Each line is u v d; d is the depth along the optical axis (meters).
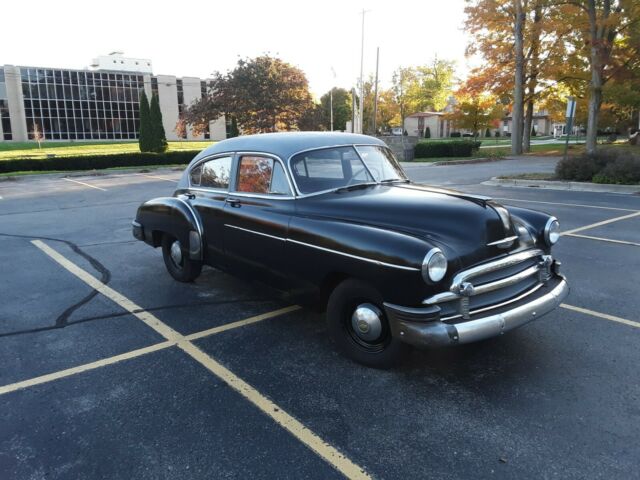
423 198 3.89
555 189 13.38
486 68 31.84
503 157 28.42
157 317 4.82
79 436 2.95
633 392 3.31
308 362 3.85
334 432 2.96
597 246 7.09
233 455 2.76
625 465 2.61
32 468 2.68
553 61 29.02
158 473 2.62
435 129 88.75
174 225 5.43
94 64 91.31
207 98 36.75
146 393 3.42
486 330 3.23
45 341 4.29
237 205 4.63
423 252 3.15
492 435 2.89
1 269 6.55
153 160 27.34
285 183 4.25
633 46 24.77
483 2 28.83
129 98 71.19
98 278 6.10
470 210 3.63
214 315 4.85
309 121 37.72
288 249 4.05
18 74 62.97
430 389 3.41
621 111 41.84
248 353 4.02
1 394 3.43
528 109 33.66
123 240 8.24
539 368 3.66
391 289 3.28
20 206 12.47
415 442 2.85
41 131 63.34
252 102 35.38
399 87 69.50
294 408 3.21
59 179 20.34
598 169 13.57
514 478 2.54
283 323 4.64
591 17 23.88
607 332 4.25
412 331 3.20
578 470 2.58
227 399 3.34
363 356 3.70
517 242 3.77
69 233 8.88
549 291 3.73
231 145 4.97
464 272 3.30
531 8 27.70
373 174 4.56
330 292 4.01
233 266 4.80
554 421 3.01
